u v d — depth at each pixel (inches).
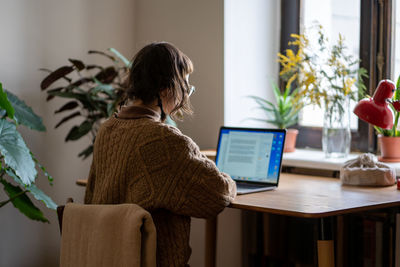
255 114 115.3
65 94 100.7
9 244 107.6
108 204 66.8
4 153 81.9
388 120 82.0
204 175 65.1
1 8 103.7
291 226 102.6
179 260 66.1
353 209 69.2
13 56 105.9
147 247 62.3
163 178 63.9
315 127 112.0
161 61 66.5
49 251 114.0
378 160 94.2
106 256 63.1
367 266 90.7
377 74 101.7
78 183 93.6
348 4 105.7
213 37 110.4
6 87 105.2
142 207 64.1
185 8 115.2
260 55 115.1
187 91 69.4
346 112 95.0
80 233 66.1
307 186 85.2
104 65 120.2
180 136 65.0
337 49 95.5
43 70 108.7
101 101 105.3
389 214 87.1
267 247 106.8
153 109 67.7
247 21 112.3
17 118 96.3
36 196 90.3
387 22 100.0
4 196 105.8
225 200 67.4
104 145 68.1
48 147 112.1
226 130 90.2
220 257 115.8
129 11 124.0
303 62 102.8
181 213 65.0
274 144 85.2
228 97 110.1
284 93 105.9
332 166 93.6
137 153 64.4
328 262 70.1
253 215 108.7
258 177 85.1
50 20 110.9
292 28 114.8
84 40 116.6
